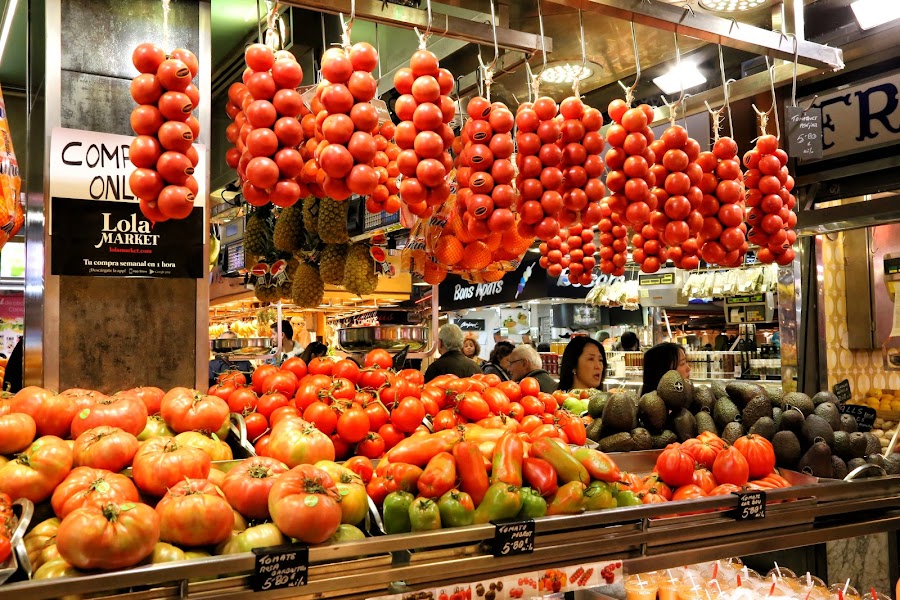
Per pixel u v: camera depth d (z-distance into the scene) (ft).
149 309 9.27
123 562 4.95
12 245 22.33
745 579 7.99
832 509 8.04
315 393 8.57
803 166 13.21
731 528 7.39
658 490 8.38
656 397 10.50
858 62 12.16
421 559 5.95
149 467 5.97
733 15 10.68
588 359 15.88
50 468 5.98
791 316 14.64
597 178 8.16
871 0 10.93
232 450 7.89
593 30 11.25
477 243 9.28
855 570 10.09
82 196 8.67
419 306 21.83
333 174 6.91
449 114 7.37
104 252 8.76
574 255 14.43
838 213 12.46
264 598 5.27
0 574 4.81
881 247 14.80
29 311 9.82
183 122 6.72
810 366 14.70
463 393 9.15
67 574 4.94
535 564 6.35
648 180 8.63
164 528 5.45
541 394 10.01
